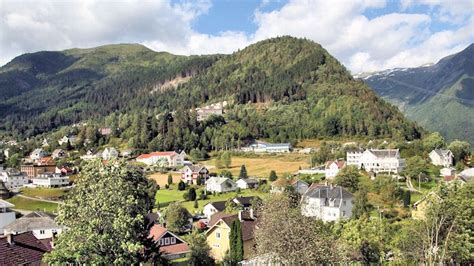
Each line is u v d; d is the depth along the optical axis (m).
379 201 114.31
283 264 42.84
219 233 80.12
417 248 50.09
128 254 37.72
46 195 174.88
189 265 65.12
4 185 177.50
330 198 104.81
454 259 50.75
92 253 37.28
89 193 39.19
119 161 41.97
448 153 171.25
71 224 38.12
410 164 153.00
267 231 43.78
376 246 57.59
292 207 46.91
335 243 46.59
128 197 38.78
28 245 47.78
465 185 56.00
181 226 103.06
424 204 55.47
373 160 167.75
